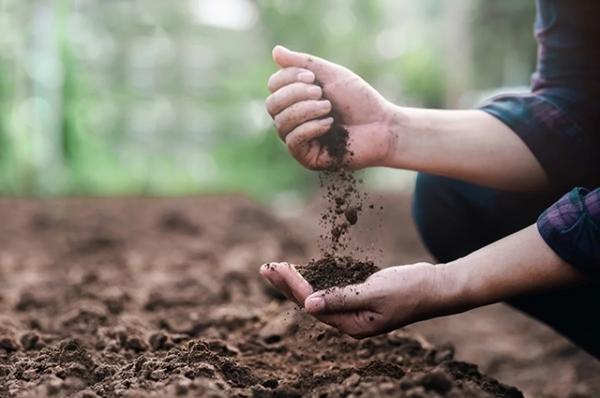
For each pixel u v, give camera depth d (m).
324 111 2.08
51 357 2.20
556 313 2.52
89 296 3.54
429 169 2.25
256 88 18.28
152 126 18.03
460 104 18.53
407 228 8.33
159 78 18.31
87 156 13.22
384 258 6.12
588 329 2.51
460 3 18.59
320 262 2.07
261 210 8.44
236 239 6.14
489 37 19.09
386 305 1.89
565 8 2.31
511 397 2.18
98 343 2.56
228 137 18.67
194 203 9.32
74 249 5.52
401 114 2.22
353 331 1.95
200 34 19.38
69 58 12.80
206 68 19.22
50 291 3.73
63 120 12.60
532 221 2.45
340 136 2.17
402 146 2.21
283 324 2.75
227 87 18.50
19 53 12.20
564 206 1.88
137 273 4.43
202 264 4.76
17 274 4.48
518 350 4.07
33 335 2.48
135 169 15.38
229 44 19.80
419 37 21.83
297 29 19.22
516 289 1.91
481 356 3.96
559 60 2.33
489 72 19.86
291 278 1.96
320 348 2.59
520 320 4.77
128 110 17.16
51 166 12.10
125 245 5.75
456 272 1.91
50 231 6.59
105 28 17.48
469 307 1.93
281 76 2.13
